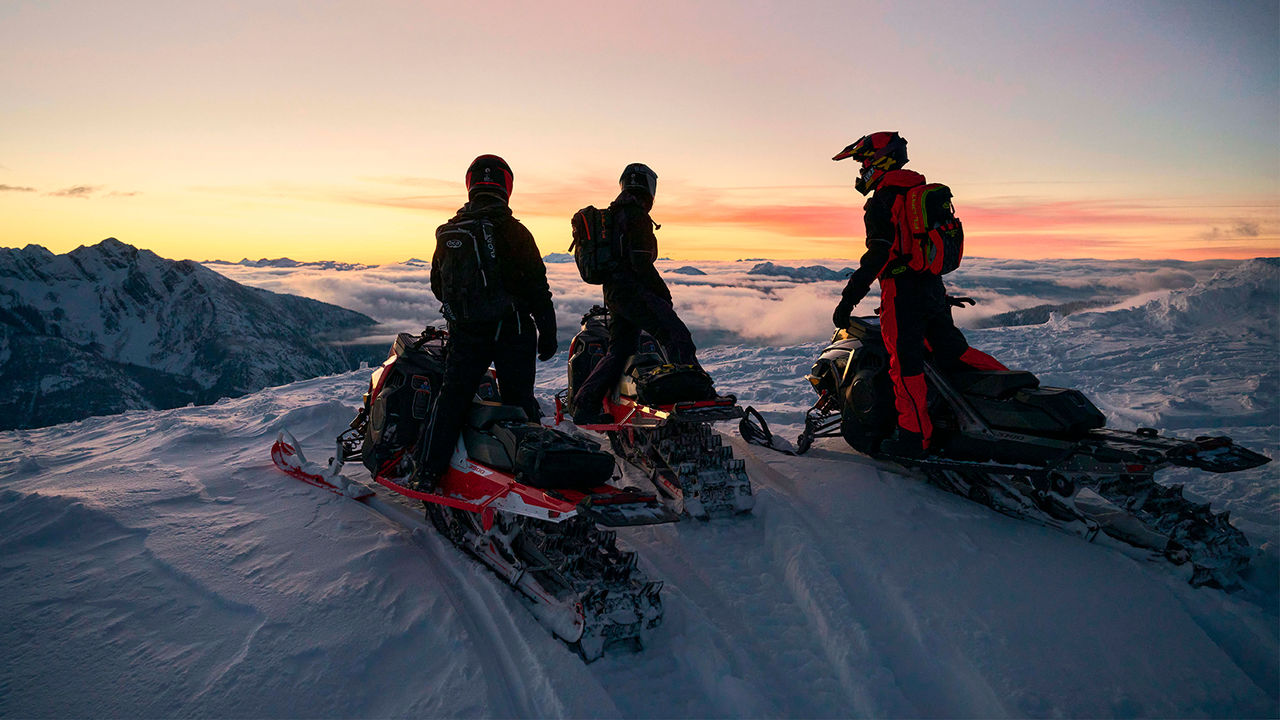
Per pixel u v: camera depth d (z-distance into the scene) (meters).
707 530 3.38
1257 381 6.54
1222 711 2.05
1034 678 2.17
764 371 8.92
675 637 2.41
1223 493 3.77
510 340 3.14
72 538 3.14
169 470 4.23
